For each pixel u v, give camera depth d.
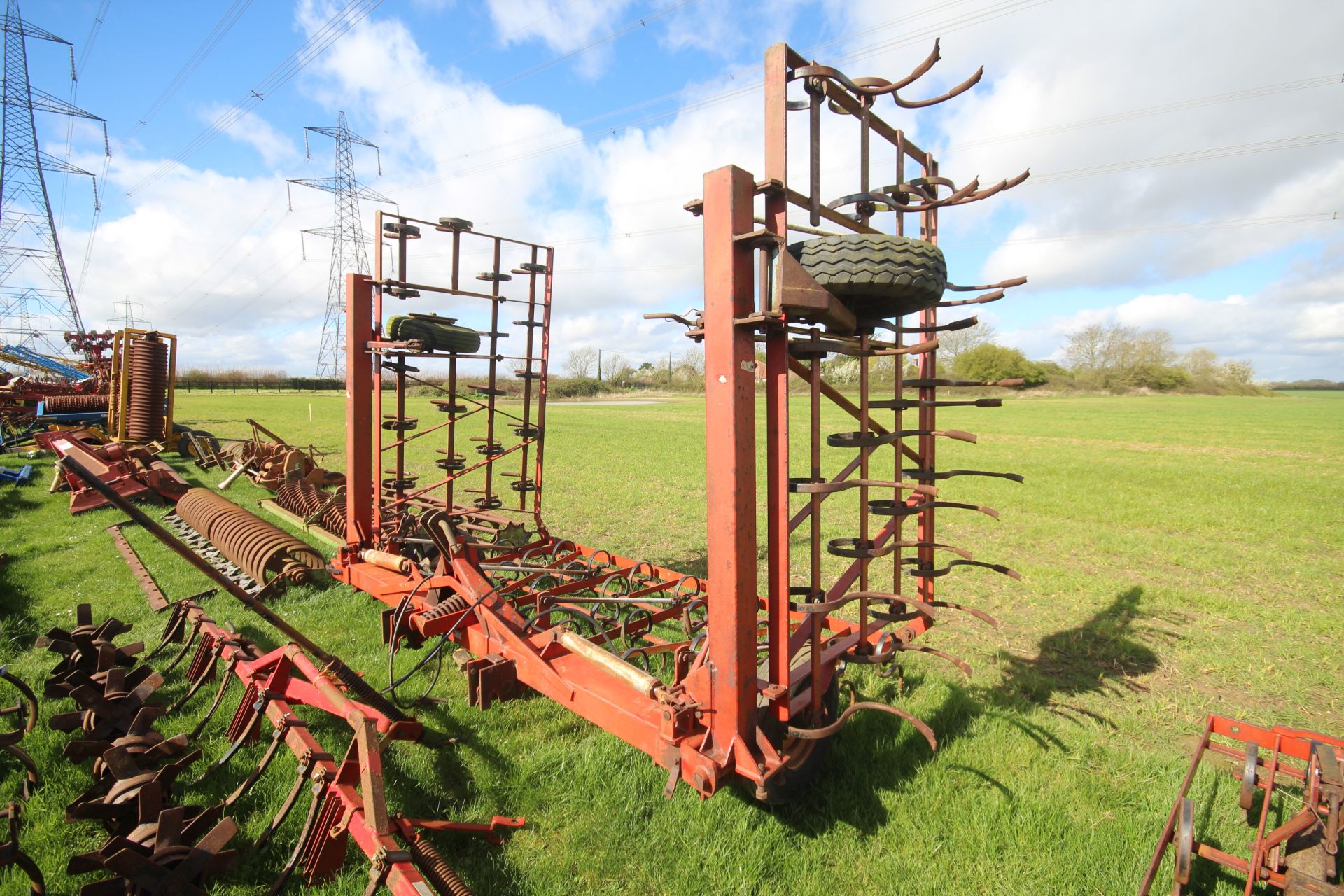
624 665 3.46
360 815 2.63
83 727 3.74
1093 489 13.80
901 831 3.22
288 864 2.78
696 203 2.98
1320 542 9.26
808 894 2.85
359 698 3.77
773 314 2.75
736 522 2.88
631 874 2.97
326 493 10.02
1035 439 25.98
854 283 2.93
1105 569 7.93
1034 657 5.38
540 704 4.33
